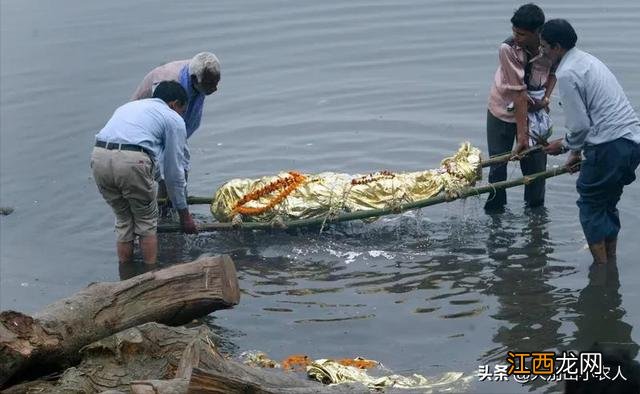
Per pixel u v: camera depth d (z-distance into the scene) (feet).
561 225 33.68
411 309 28.73
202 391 20.45
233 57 50.31
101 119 44.73
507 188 35.55
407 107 43.73
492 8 53.98
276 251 32.96
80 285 31.71
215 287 25.70
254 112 44.39
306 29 53.42
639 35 48.70
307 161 39.58
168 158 31.53
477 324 27.68
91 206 37.73
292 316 28.73
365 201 32.58
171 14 57.06
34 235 35.58
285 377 23.13
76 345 23.89
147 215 32.14
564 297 28.86
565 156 39.27
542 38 29.58
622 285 29.37
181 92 32.17
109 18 57.16
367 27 52.85
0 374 22.75
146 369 23.17
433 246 32.71
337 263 31.94
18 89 48.06
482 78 45.91
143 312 24.94
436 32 51.42
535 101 33.24
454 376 24.70
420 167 38.29
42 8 60.13
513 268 30.89
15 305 30.42
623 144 29.27
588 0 54.24
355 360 25.75
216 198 33.86
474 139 40.32
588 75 29.12
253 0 58.59
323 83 46.83
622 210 34.27
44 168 40.91
